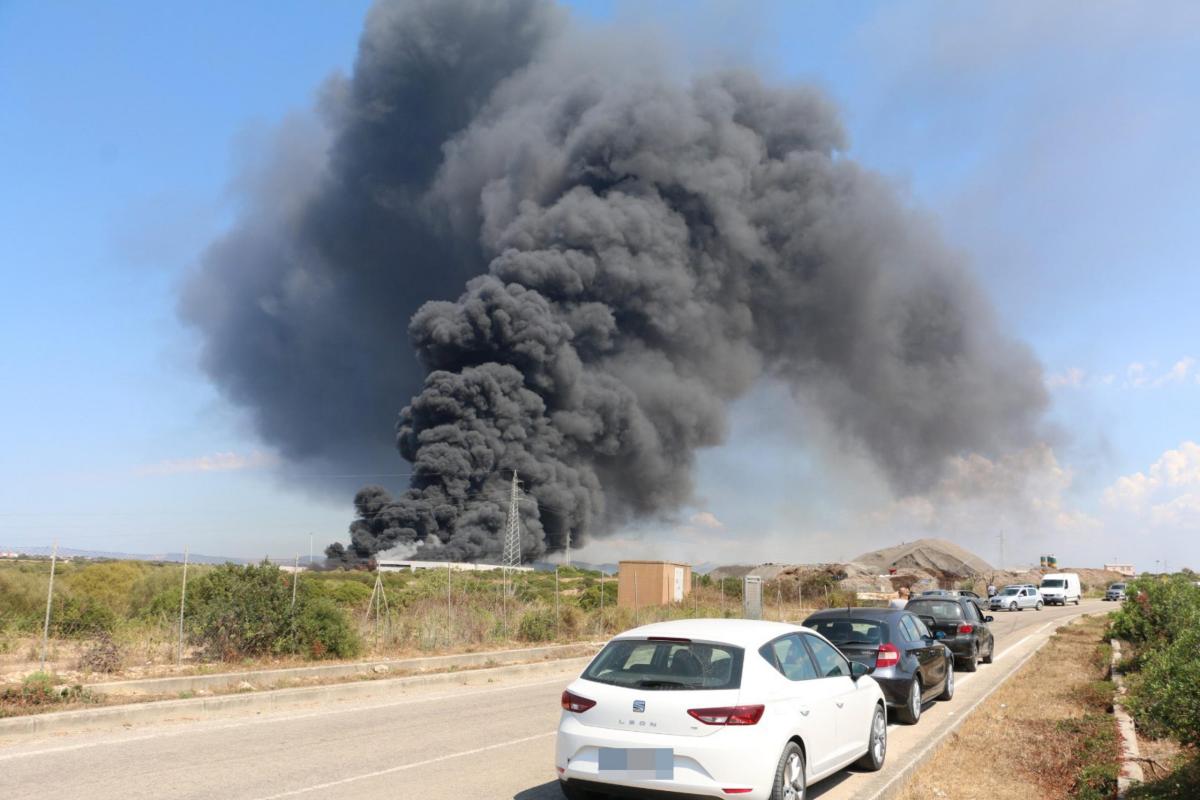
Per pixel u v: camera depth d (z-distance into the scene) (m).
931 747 9.89
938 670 13.79
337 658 17.59
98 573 30.39
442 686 16.39
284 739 10.79
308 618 17.64
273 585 17.52
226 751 9.97
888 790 7.98
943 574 94.69
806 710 7.57
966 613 19.75
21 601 21.31
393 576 54.38
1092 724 11.34
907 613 13.58
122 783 8.37
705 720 6.77
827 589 57.56
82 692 12.38
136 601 26.88
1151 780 8.53
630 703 6.98
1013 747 10.23
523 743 10.78
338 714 12.86
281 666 16.12
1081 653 21.62
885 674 11.83
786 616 38.25
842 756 8.35
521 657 20.31
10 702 11.70
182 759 9.48
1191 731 8.22
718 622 8.34
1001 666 20.25
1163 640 15.80
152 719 11.93
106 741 10.40
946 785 8.52
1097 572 120.31
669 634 7.61
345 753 9.98
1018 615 47.16
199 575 21.00
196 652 16.89
